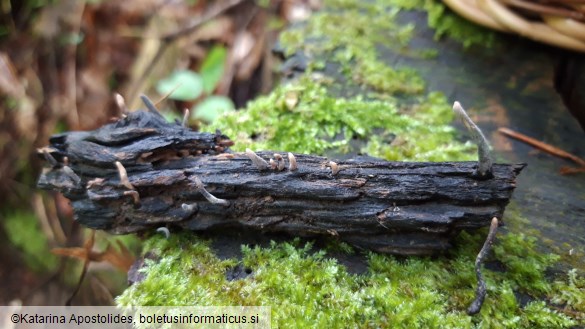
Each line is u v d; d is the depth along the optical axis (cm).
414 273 21
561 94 29
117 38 48
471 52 30
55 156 23
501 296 20
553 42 27
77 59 45
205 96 46
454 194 20
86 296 37
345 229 21
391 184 21
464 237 22
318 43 31
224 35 50
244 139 26
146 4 49
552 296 20
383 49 31
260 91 47
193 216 22
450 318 20
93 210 22
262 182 21
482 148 19
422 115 27
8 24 42
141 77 46
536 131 26
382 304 20
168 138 22
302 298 20
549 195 24
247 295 21
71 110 43
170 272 22
